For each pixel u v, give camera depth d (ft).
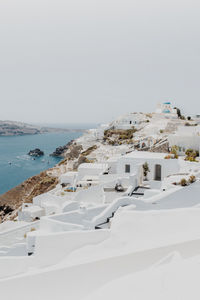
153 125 268.41
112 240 38.19
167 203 63.57
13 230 85.35
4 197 228.43
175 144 150.51
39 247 42.27
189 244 29.63
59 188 140.36
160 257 28.53
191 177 78.23
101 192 98.27
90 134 302.25
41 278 24.80
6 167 495.82
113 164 140.67
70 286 25.16
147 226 37.06
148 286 22.16
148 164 107.24
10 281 24.16
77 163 225.15
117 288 22.77
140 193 88.48
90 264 26.27
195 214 36.47
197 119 297.12
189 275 22.61
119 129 289.12
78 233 41.57
